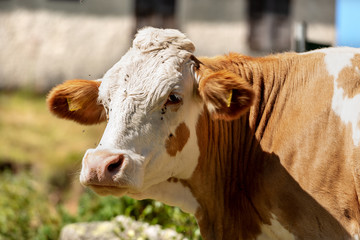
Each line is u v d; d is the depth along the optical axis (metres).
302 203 4.47
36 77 20.17
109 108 4.45
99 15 19.44
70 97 4.94
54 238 8.30
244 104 4.36
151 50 4.54
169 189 4.95
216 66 4.95
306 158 4.48
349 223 4.38
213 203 5.04
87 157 4.21
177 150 4.60
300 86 4.77
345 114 4.44
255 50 18.02
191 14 18.30
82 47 19.69
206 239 5.12
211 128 4.90
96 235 6.91
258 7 17.89
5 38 20.44
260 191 4.72
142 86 4.39
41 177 11.89
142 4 18.88
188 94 4.59
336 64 4.68
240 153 4.98
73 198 11.17
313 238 4.46
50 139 14.77
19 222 8.80
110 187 4.19
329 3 17.14
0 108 18.08
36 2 20.27
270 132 4.79
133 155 4.29
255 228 4.86
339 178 4.38
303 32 7.91
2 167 12.95
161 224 6.99
